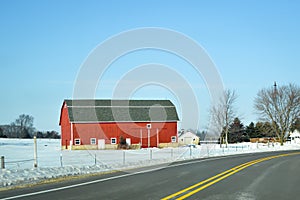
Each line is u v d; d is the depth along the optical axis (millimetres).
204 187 14008
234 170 21109
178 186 14273
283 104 69062
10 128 117500
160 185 14570
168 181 15883
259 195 12188
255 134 89062
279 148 58500
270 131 74938
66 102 54219
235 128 78375
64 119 55438
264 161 28781
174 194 12250
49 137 115688
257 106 71125
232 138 79438
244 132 84312
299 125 69750
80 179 16578
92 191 12922
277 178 17203
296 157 34344
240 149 52750
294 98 68500
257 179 16734
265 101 69938
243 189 13531
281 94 69125
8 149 46844
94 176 17906
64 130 55312
